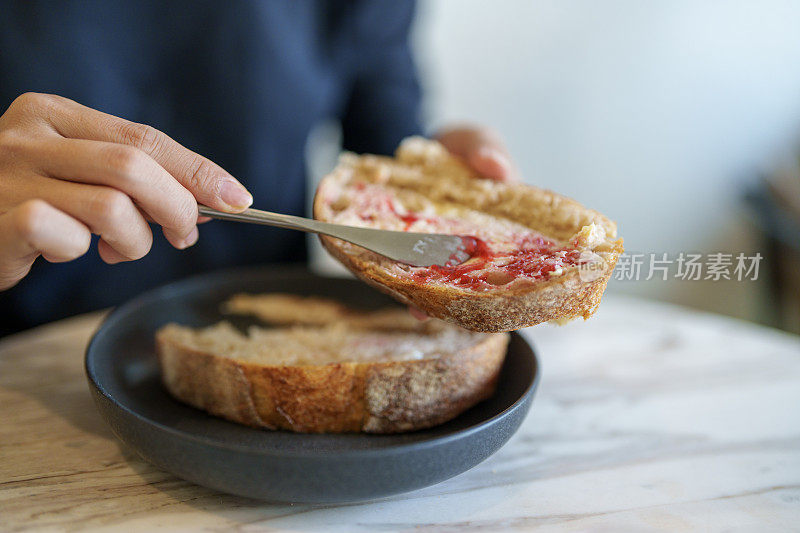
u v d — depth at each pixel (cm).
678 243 90
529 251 35
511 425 33
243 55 52
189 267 56
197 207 33
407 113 63
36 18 46
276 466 30
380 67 63
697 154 87
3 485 33
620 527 32
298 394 35
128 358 40
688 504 34
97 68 48
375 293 46
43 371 41
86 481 34
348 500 31
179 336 41
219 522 32
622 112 84
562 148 85
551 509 33
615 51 81
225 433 36
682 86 83
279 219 34
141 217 32
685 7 79
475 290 33
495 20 78
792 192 77
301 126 57
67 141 32
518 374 38
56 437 36
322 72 58
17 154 32
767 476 36
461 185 40
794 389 43
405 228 38
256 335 42
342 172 41
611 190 88
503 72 81
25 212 30
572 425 39
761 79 83
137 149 31
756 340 48
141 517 32
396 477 31
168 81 51
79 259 52
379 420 36
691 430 39
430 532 32
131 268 54
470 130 52
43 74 47
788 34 81
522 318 32
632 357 46
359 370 35
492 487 34
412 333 42
